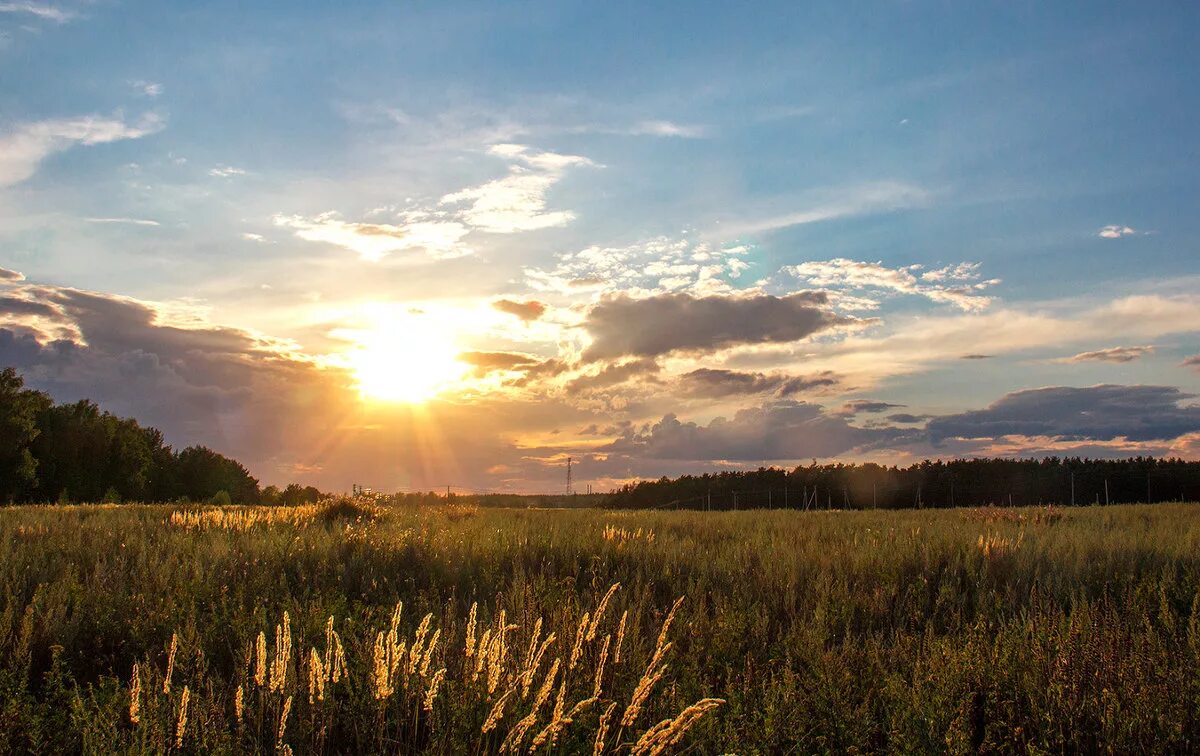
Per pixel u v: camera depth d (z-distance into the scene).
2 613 6.18
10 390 65.31
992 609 7.77
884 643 6.58
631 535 14.39
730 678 5.26
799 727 4.33
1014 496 65.12
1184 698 4.59
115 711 4.18
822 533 16.80
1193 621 6.25
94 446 80.44
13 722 4.09
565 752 3.95
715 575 9.86
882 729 4.52
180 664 5.01
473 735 3.97
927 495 68.06
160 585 7.88
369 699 4.33
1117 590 9.04
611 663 5.03
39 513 19.83
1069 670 4.93
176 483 103.25
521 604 6.67
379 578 9.27
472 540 12.62
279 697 4.01
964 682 4.84
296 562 9.97
